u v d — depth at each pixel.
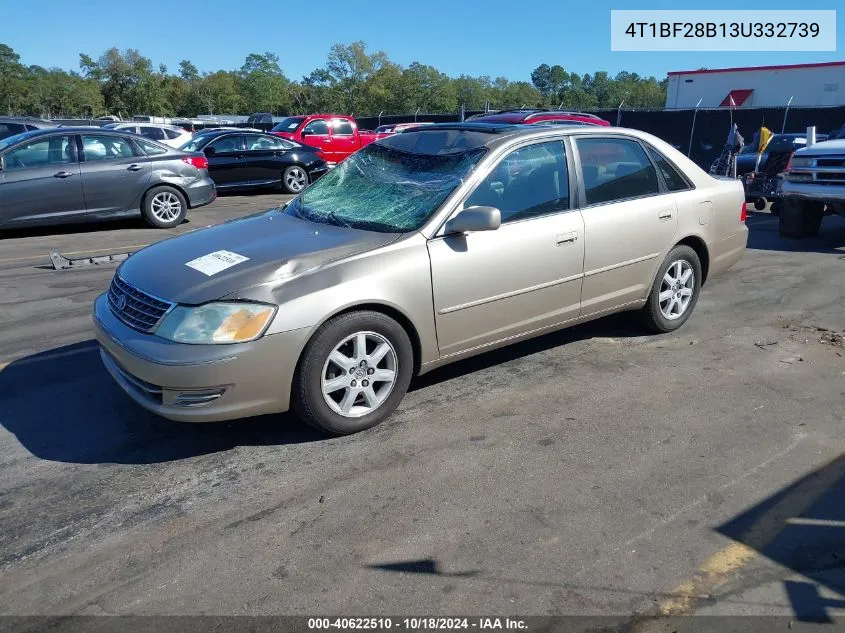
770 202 14.24
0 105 72.75
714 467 3.53
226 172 15.75
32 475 3.49
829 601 2.60
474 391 4.47
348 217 4.30
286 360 3.52
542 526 3.05
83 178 10.16
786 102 32.16
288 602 2.61
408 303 3.86
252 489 3.36
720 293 6.81
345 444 3.79
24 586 2.70
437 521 3.09
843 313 6.11
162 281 3.68
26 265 8.08
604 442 3.79
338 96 74.19
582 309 4.80
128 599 2.62
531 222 4.39
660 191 5.22
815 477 3.44
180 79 84.75
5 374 4.74
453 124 5.02
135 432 3.94
